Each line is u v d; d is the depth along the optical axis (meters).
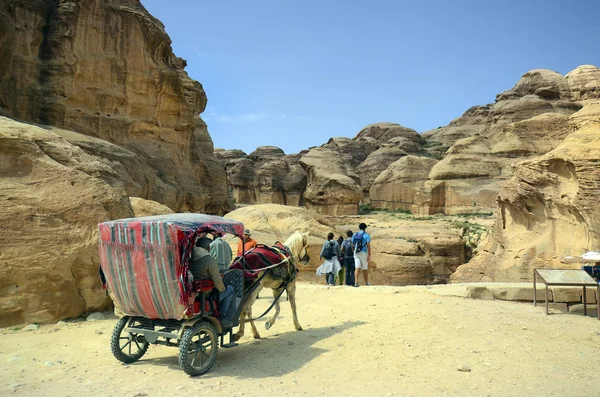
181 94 41.53
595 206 19.44
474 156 78.88
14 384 6.54
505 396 6.10
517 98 90.75
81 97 34.00
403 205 92.12
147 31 38.72
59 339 9.10
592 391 6.35
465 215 72.62
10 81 30.45
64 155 12.55
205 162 51.50
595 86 84.56
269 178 115.38
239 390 6.34
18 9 31.73
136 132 37.56
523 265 24.73
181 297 6.85
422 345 8.45
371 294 13.91
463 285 15.44
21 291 10.11
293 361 7.68
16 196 10.87
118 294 7.49
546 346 8.48
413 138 144.25
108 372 7.18
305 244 10.20
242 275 8.01
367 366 7.36
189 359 7.26
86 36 34.75
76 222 11.31
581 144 21.45
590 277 11.66
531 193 24.69
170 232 6.88
